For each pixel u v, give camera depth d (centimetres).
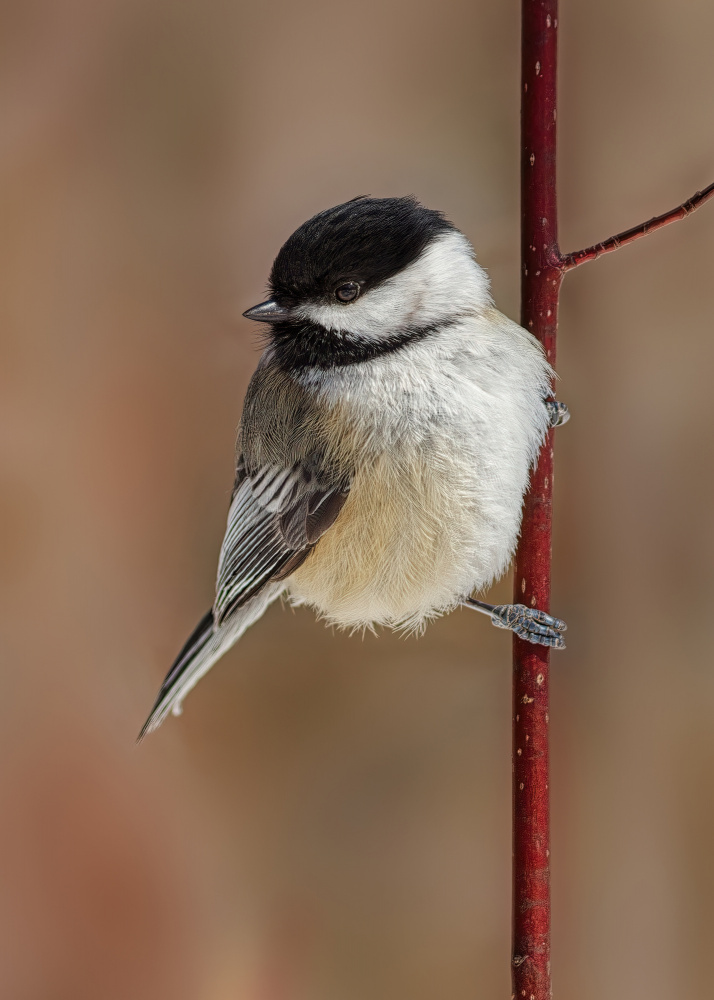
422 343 319
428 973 325
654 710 326
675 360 327
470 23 332
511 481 319
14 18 332
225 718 329
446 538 319
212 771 328
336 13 332
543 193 316
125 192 331
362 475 319
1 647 328
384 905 326
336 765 328
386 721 329
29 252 330
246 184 331
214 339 330
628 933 325
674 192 328
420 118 332
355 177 331
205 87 332
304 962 325
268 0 332
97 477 329
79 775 327
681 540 327
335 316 319
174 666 323
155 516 329
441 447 319
